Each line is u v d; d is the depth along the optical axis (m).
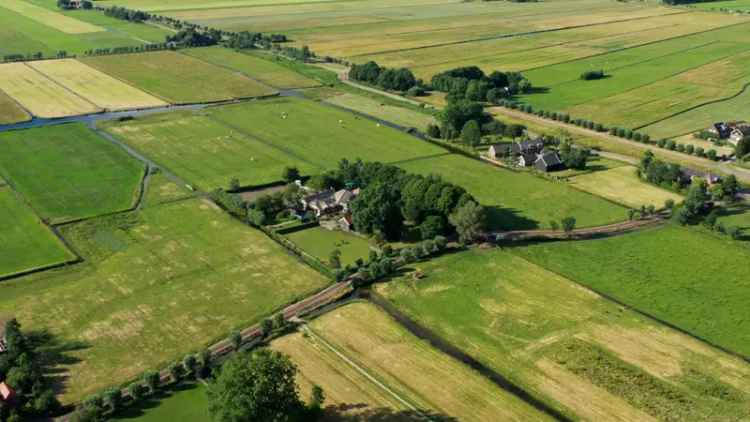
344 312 130.25
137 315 128.38
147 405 105.12
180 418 102.38
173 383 109.88
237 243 157.25
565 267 147.88
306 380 110.38
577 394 108.44
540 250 155.38
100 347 118.62
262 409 93.56
